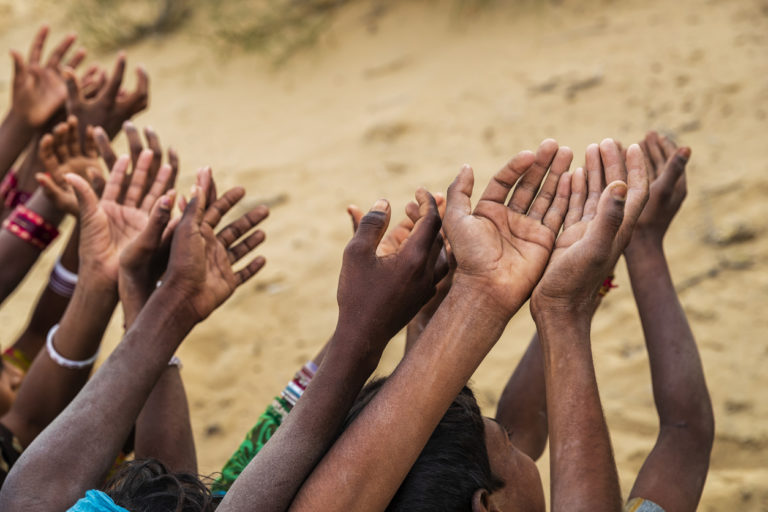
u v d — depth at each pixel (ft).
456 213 3.83
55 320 7.00
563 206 3.89
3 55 18.98
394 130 13.48
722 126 11.65
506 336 9.80
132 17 19.12
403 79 14.74
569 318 3.67
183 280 4.55
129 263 4.93
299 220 12.29
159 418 5.10
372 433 3.53
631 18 14.37
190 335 10.67
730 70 12.54
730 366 8.73
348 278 3.84
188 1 18.92
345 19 16.83
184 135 14.98
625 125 12.16
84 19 19.26
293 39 16.79
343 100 14.84
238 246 5.08
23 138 7.26
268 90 15.83
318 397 3.75
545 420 5.67
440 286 4.86
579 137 12.19
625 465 8.07
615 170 3.95
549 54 14.11
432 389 3.58
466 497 3.71
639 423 8.44
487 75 14.06
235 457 5.30
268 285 11.26
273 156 13.82
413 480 3.70
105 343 10.79
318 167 13.26
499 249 3.74
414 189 12.17
